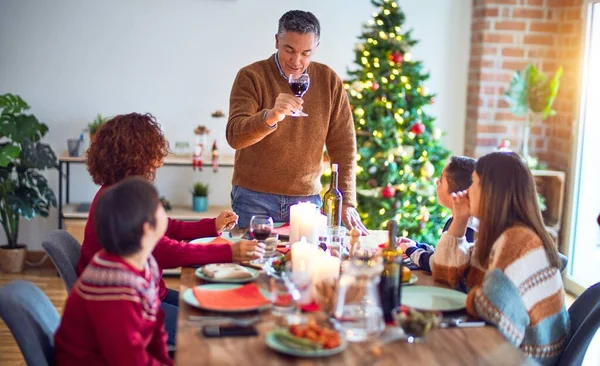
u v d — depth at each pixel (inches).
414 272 100.7
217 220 113.7
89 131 202.2
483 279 84.9
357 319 72.6
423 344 72.5
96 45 204.2
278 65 128.3
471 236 108.3
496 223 86.6
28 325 76.7
